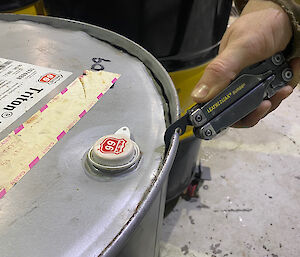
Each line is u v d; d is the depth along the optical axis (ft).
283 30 1.54
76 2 2.27
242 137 4.35
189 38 2.50
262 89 1.44
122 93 1.44
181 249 3.15
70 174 1.11
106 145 1.12
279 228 3.33
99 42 1.75
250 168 3.95
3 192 1.04
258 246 3.18
